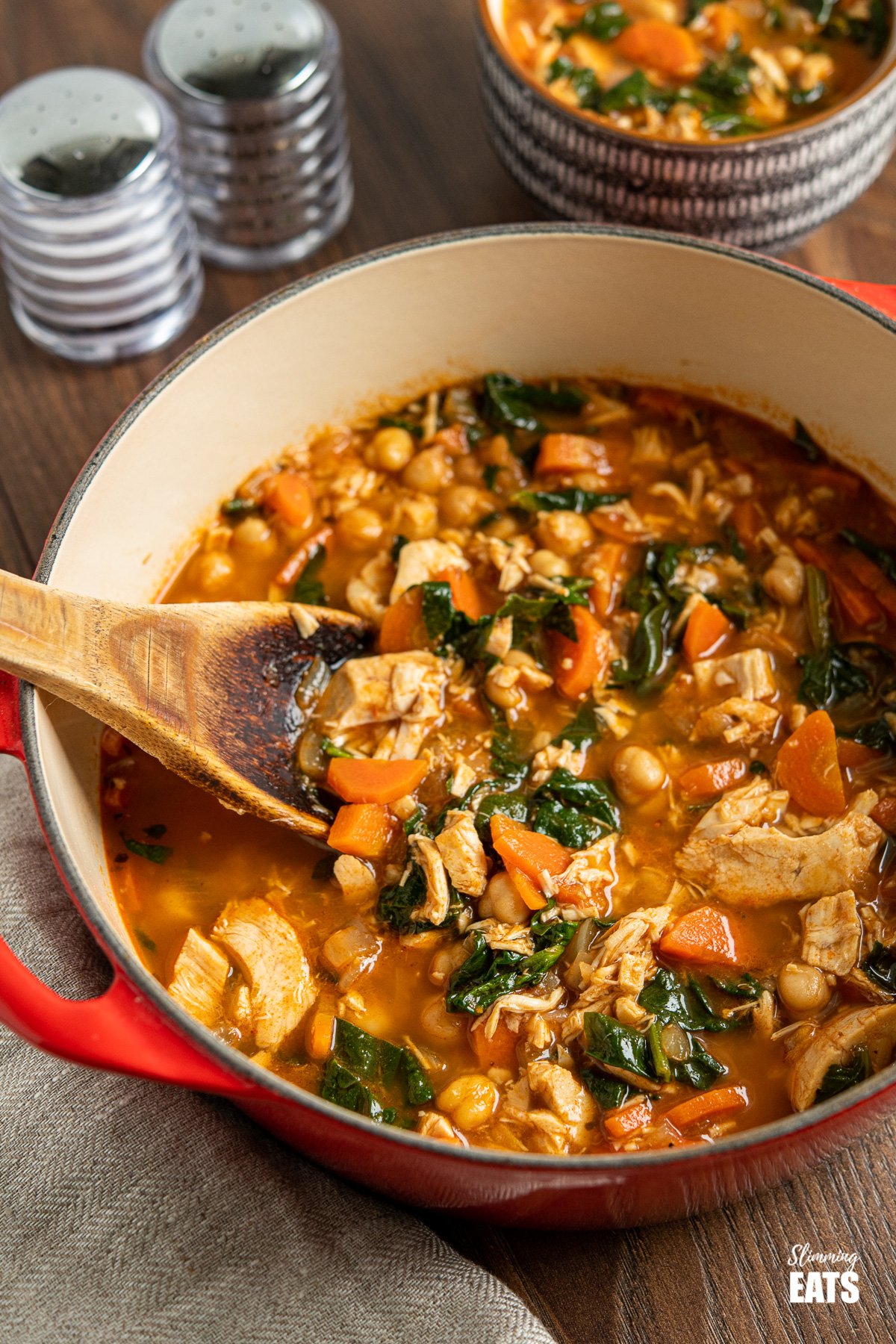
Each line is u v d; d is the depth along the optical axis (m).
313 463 0.52
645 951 0.44
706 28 0.58
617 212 0.54
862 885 0.45
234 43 0.56
